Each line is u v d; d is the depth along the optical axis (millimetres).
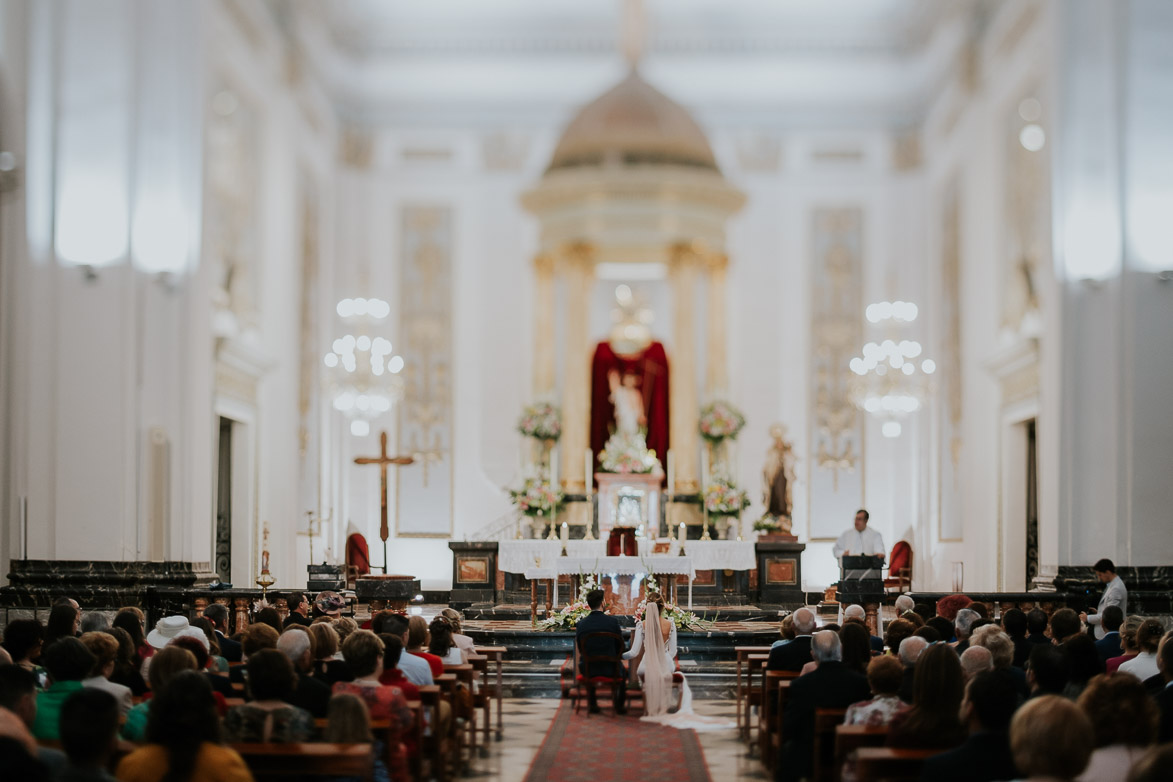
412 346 24125
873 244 24141
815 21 23844
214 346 17188
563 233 22125
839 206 24188
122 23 15023
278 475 20141
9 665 5812
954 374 21781
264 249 20031
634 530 17469
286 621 10812
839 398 24000
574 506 21969
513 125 24297
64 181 14875
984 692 5207
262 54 19344
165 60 15352
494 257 24219
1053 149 15734
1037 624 9281
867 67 24062
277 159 20281
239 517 19391
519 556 18984
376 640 7375
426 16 23875
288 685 6223
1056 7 15766
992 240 19750
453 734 9047
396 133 24250
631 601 16516
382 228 24188
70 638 6727
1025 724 4176
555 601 16672
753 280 24203
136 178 14961
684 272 22312
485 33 24047
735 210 22375
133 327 14836
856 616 9875
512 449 23984
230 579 19297
